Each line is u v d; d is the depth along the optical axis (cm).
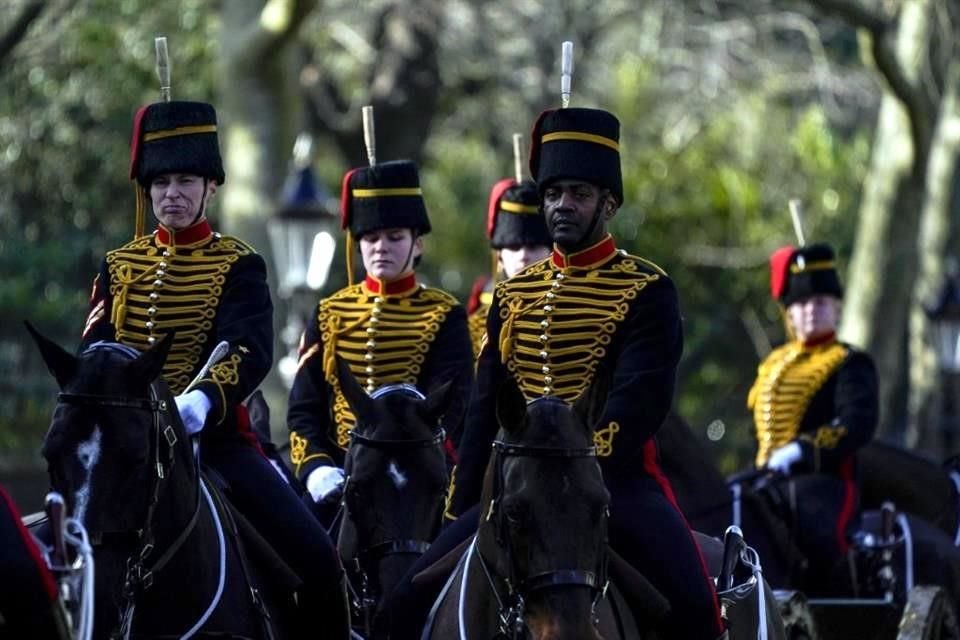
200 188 2133
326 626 2127
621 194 1961
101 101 7006
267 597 2080
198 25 6806
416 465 2252
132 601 1822
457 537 1952
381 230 2550
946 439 5341
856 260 6147
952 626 2736
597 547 1684
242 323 2072
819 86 7288
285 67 5488
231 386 2003
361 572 2244
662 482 1967
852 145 7831
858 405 3164
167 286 2098
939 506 3422
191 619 1934
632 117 7419
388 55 7375
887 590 3067
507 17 7269
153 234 2167
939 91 6481
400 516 2230
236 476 2094
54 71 6956
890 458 3425
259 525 2091
